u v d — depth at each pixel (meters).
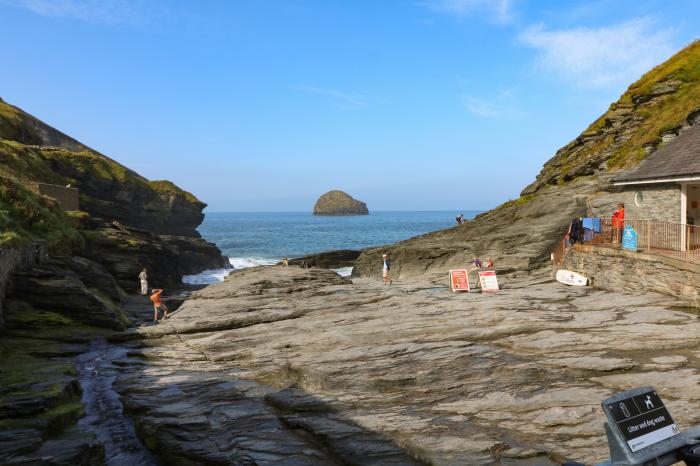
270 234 148.38
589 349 13.70
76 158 55.38
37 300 19.50
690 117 31.33
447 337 15.81
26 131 62.47
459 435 9.17
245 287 26.69
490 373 12.37
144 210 65.44
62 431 10.82
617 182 26.16
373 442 9.24
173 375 14.62
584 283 25.06
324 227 193.38
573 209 33.72
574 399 10.44
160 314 24.86
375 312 20.75
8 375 13.50
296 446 9.64
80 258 26.17
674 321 15.95
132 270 34.00
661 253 19.94
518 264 33.16
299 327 19.06
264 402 12.09
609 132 39.44
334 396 11.80
